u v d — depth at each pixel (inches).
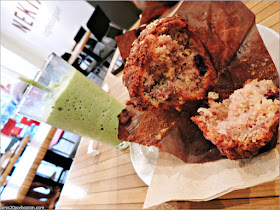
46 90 8.3
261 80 5.2
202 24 6.1
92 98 9.0
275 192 4.9
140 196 8.2
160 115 7.0
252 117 4.5
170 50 6.1
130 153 9.1
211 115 5.4
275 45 5.9
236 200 5.5
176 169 6.5
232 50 5.7
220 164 5.4
